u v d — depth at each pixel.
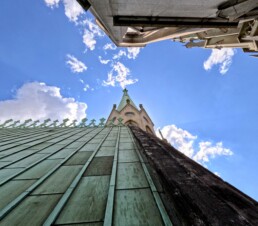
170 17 5.86
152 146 7.82
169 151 6.50
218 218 2.34
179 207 2.96
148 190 4.74
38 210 4.05
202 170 4.46
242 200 2.90
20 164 7.88
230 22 6.37
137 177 5.73
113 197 4.43
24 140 15.05
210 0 4.91
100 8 5.22
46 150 10.87
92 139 15.54
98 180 5.76
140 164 7.16
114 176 5.91
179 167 4.52
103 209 3.96
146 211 3.75
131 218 3.53
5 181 5.78
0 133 21.73
